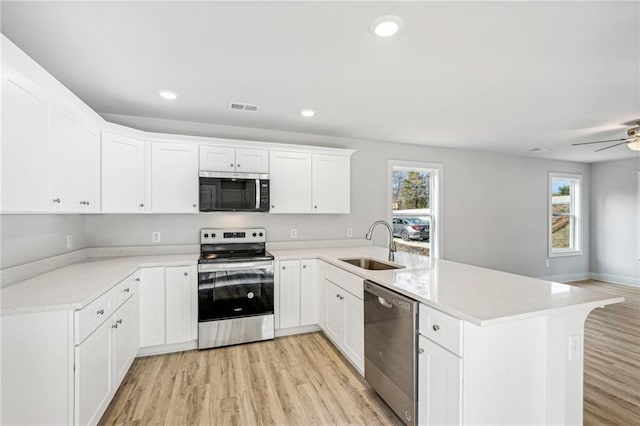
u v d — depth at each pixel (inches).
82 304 61.5
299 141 149.6
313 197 140.6
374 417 77.2
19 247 79.6
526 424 61.4
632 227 219.8
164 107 112.7
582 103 108.6
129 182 109.1
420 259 116.0
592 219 241.6
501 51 73.6
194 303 112.9
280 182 134.3
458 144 175.9
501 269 204.7
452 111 117.5
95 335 68.7
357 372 98.3
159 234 128.0
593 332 132.9
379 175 167.9
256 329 120.0
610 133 149.9
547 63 79.6
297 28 64.2
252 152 129.5
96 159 97.1
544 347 62.9
